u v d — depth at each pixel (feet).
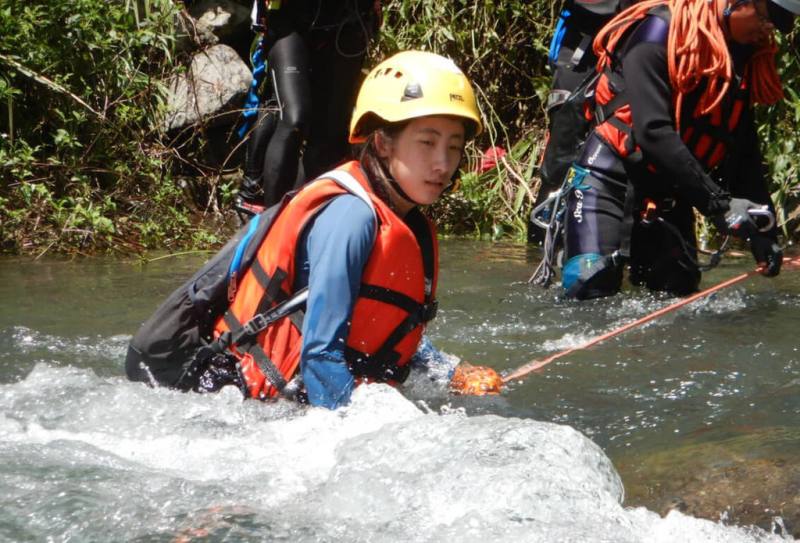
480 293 18.01
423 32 28.73
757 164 17.02
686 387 12.25
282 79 20.49
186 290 11.21
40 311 16.37
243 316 11.00
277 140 20.43
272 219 11.02
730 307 16.47
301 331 10.79
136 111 25.38
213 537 7.98
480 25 29.43
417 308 11.10
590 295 17.08
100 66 25.07
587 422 11.10
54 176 23.98
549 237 17.83
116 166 24.71
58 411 10.72
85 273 19.51
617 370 13.01
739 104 16.30
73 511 8.38
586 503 8.16
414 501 8.37
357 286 10.58
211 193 25.72
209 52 27.94
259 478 9.06
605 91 17.07
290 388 10.81
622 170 16.93
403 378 11.46
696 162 15.67
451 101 10.82
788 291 17.70
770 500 8.46
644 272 17.63
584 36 20.71
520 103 29.84
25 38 24.00
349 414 10.17
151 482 8.92
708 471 9.21
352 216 10.59
